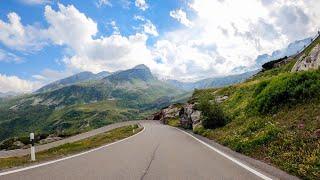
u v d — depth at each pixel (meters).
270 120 22.91
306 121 18.06
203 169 12.70
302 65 39.56
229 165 13.70
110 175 11.40
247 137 20.44
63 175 11.36
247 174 11.50
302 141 14.48
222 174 11.54
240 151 18.50
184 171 12.25
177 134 39.25
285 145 15.27
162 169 12.75
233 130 27.77
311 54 38.41
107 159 16.06
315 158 11.73
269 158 14.61
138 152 19.33
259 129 21.66
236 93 51.91
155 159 15.88
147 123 105.19
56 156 17.91
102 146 24.34
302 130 16.41
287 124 19.03
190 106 57.16
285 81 27.16
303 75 26.33
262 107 28.94
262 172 11.91
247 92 46.72
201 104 38.25
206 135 34.06
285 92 26.05
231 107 45.91
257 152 16.69
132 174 11.62
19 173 11.77
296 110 22.20
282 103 25.72
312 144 13.69
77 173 11.80
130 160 15.57
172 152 19.09
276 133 17.77
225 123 36.12
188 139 30.25
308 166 11.26
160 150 20.34
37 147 51.78
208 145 23.66
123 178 10.84
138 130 56.91
